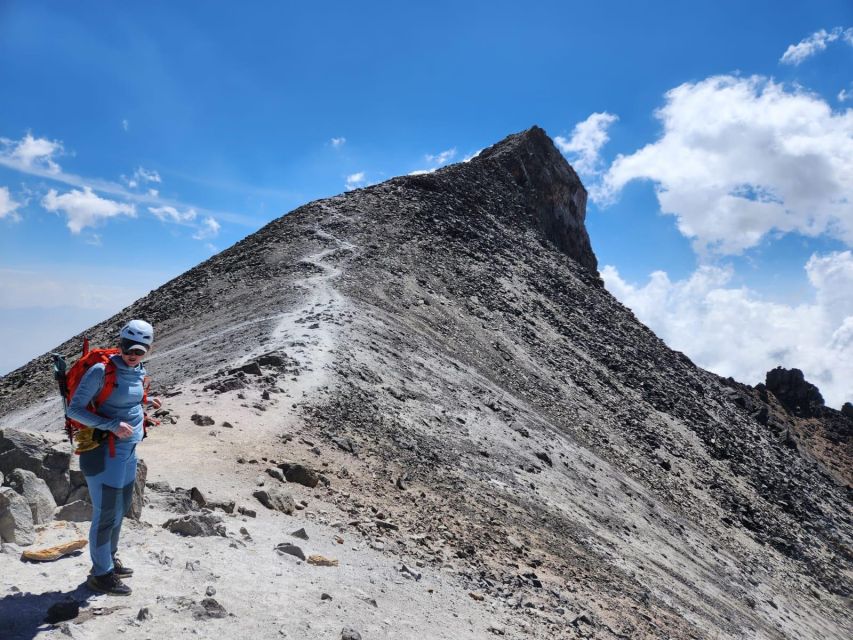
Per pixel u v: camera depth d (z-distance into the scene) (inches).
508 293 2294.5
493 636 329.7
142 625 215.2
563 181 3806.6
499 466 908.0
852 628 1423.5
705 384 2876.5
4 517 253.8
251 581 274.7
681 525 1320.1
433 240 2404.0
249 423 627.5
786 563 1592.0
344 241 2106.3
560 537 743.1
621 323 2827.3
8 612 204.5
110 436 226.2
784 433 2974.9
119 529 235.0
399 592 338.3
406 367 1162.0
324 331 1132.5
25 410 1279.5
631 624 517.7
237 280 1804.9
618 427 1817.2
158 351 1315.2
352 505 500.7
